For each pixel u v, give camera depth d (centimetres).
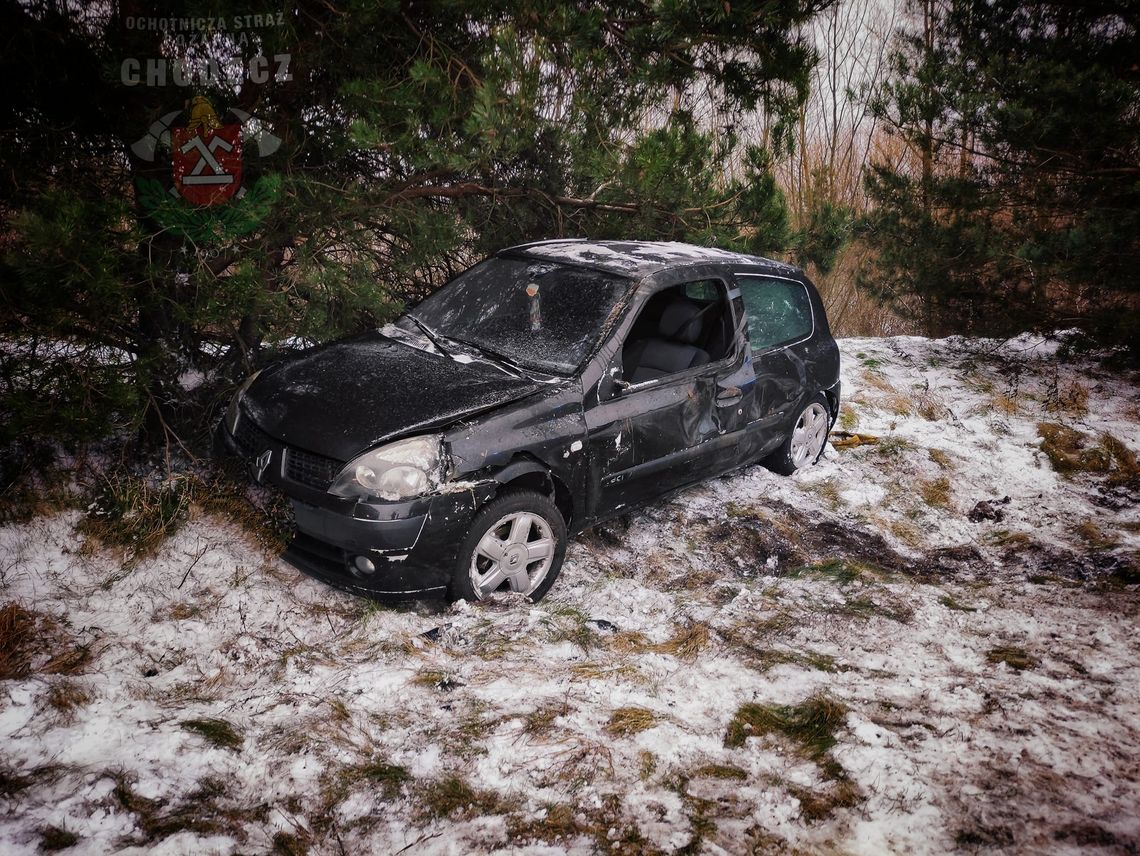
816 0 561
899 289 1011
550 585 418
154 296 427
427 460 357
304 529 365
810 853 246
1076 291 843
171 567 387
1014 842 251
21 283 374
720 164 666
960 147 908
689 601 412
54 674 303
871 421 726
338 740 282
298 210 497
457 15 520
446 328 476
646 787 271
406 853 239
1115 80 775
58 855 225
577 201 658
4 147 410
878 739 299
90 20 436
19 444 433
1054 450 671
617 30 575
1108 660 366
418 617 377
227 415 428
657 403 450
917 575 477
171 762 264
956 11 948
